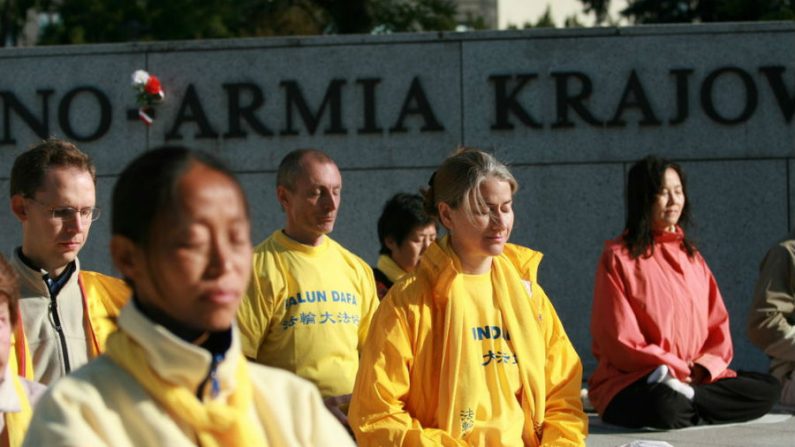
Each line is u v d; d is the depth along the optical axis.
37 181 3.76
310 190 5.08
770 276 7.33
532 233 10.27
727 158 10.22
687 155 10.24
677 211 6.83
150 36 17.80
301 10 18.03
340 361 5.03
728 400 6.85
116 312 3.92
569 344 4.32
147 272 1.78
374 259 10.33
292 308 5.00
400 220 6.47
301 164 5.13
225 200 1.78
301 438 1.99
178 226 1.75
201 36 17.64
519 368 4.09
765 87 10.23
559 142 10.25
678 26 10.23
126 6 17.67
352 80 10.34
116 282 3.97
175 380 1.80
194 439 1.84
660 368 6.65
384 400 3.97
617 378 6.77
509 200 4.08
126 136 10.42
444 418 3.97
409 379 4.05
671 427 6.69
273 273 5.02
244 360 1.95
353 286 5.24
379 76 10.34
